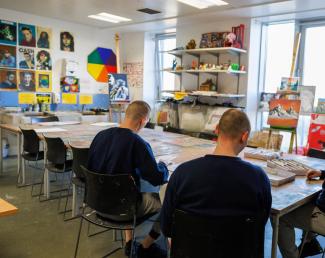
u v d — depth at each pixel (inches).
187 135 167.2
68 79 255.3
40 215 131.0
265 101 223.9
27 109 232.8
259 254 57.5
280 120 174.2
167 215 59.5
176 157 112.0
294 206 70.9
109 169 85.2
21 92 232.4
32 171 193.3
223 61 226.2
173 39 275.4
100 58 277.4
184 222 56.3
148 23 241.8
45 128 169.8
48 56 244.2
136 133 90.0
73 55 258.7
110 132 88.2
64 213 133.0
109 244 109.5
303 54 209.9
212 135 169.3
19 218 127.5
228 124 56.4
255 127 227.5
